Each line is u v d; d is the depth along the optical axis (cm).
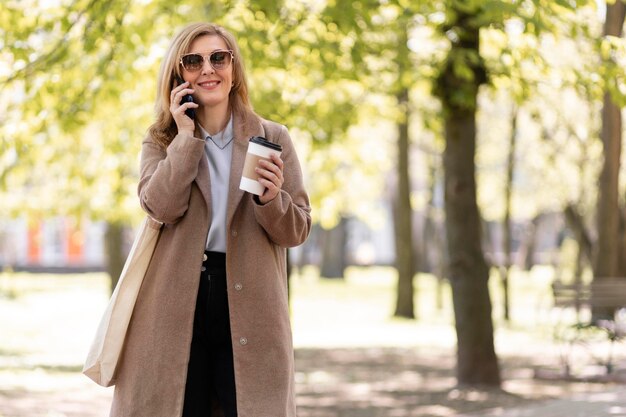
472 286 1291
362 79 1165
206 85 421
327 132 1308
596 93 1066
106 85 1087
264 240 417
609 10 1712
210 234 416
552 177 2922
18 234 5872
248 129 426
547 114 2694
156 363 408
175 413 407
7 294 3809
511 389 1288
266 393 409
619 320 1772
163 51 1084
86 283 4894
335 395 1324
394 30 1165
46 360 1756
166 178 404
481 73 1202
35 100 1026
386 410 1159
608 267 2028
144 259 418
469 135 1273
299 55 1129
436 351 1959
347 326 2600
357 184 2544
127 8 988
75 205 1881
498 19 924
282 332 415
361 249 7919
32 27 1007
